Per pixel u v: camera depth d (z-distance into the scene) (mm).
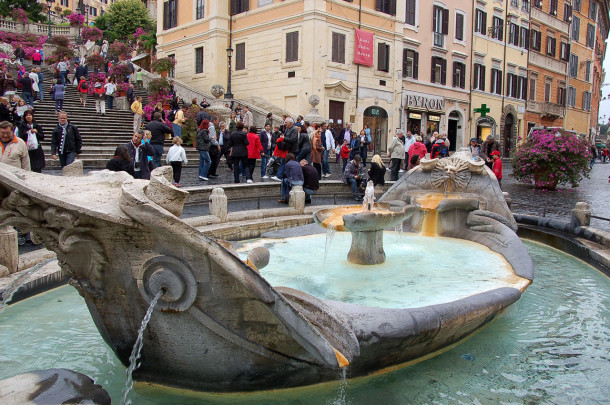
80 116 21766
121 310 3541
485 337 4891
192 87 33812
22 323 4934
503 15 42562
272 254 7035
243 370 3580
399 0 32375
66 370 2967
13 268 6023
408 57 34344
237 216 10453
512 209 12961
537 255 8961
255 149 14578
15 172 3234
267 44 30969
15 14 52625
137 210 3145
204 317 3414
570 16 52250
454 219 8539
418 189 9664
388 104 32625
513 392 3857
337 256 6949
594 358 4480
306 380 3742
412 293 5211
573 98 55438
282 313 3297
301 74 28891
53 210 3123
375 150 32125
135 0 58750
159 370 3678
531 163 18594
